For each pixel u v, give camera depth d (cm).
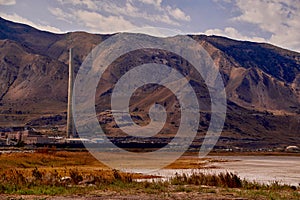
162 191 3219
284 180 5812
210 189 3400
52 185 3475
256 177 6322
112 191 3172
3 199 2664
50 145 13600
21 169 5747
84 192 3089
